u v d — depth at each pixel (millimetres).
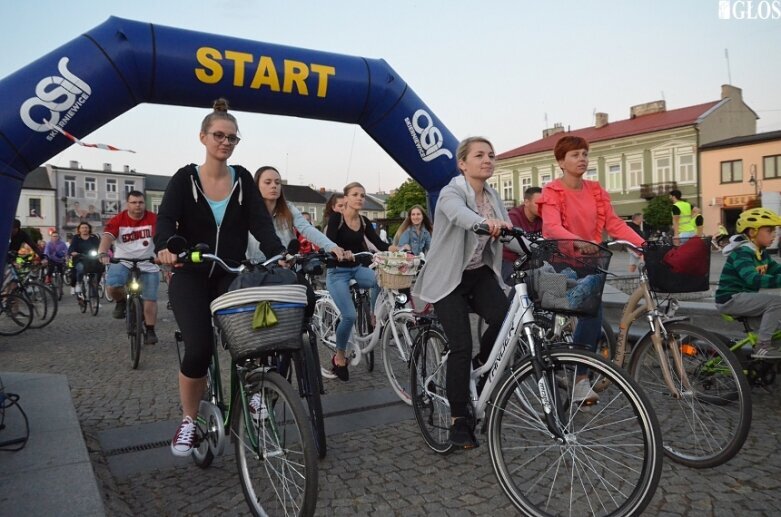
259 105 7098
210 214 2912
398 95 7832
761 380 4246
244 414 2621
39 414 3672
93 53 6027
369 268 5375
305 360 3381
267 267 2621
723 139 38938
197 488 3072
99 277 11047
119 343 7637
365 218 5703
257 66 6855
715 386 3293
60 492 2586
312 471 2246
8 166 5566
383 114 7824
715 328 5277
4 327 8391
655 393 4070
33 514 2391
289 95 7133
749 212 4246
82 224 12984
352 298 5660
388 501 2877
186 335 2783
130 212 6773
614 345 4660
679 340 3387
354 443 3711
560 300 2580
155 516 2779
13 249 8867
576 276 2586
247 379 2621
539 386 2619
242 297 2348
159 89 6520
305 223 4699
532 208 5859
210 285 2986
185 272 2908
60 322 9891
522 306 2832
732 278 4223
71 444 3160
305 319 3072
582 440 2662
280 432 2473
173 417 4309
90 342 7762
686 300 6336
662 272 3480
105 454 3576
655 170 39750
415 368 3695
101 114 6129
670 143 38781
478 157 3260
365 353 5328
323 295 5848
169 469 3340
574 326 3990
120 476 3252
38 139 5688
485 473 3176
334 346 5492
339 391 5004
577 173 3863
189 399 2922
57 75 5816
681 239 3600
